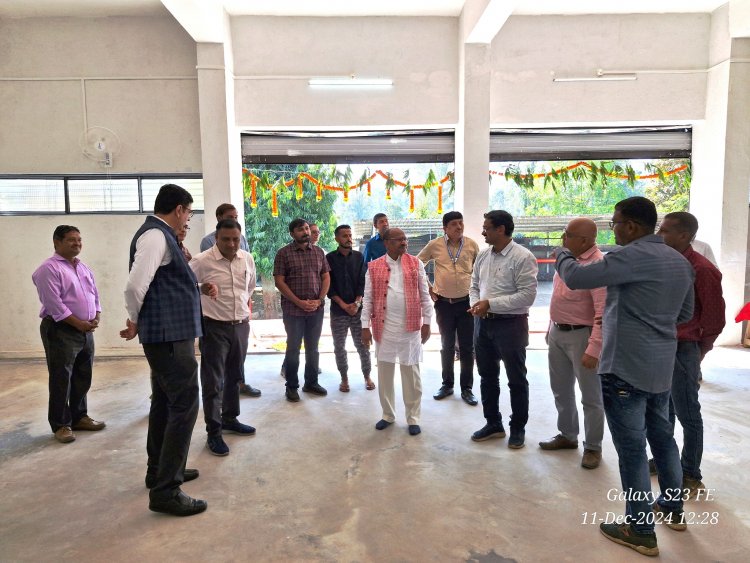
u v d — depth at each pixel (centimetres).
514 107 559
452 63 555
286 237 704
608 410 209
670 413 259
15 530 225
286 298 397
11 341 550
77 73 535
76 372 340
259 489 259
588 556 202
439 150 584
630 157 591
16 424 356
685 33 553
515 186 627
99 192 547
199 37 506
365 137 582
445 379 405
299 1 510
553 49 554
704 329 235
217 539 216
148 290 228
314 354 412
